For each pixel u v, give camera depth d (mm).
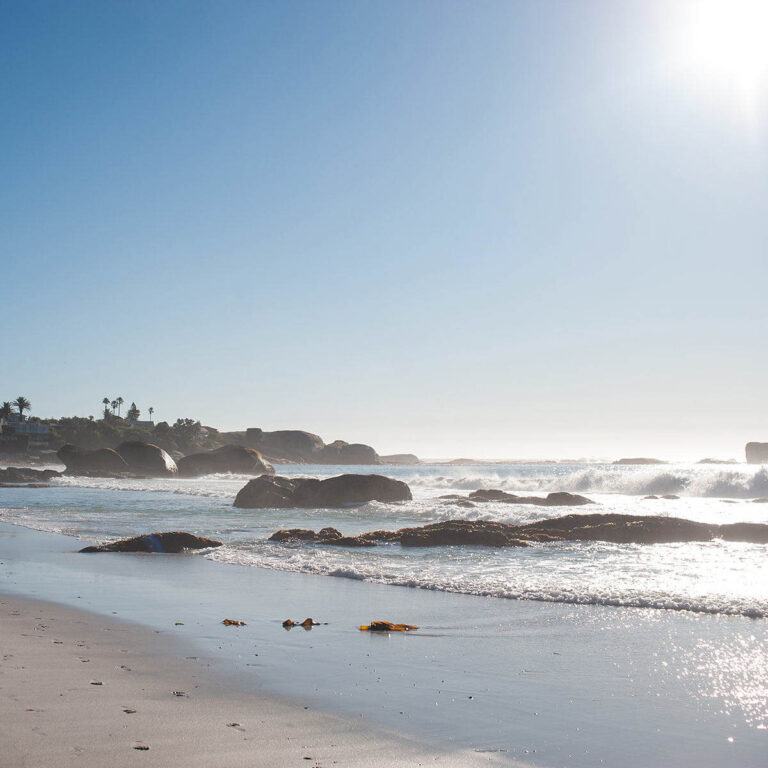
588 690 7840
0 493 58312
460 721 6773
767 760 5887
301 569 18016
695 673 8539
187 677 8172
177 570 17859
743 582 15195
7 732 6047
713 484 52156
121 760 5512
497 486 69438
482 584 15258
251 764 5527
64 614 12078
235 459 124375
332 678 8258
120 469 111250
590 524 25797
